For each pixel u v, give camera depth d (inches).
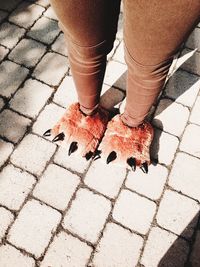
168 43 13.9
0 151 31.1
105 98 34.0
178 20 12.3
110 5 14.7
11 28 38.2
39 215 28.5
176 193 29.5
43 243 27.4
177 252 27.1
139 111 23.6
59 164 30.6
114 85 34.8
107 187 29.6
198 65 36.1
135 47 15.3
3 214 28.4
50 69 35.6
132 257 27.0
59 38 37.7
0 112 33.0
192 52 36.9
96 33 16.0
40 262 26.7
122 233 27.8
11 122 32.6
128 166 28.3
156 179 30.0
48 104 33.6
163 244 27.4
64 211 28.7
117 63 36.1
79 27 15.1
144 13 12.5
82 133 28.6
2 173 30.1
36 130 32.2
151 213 28.7
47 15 39.2
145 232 27.9
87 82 22.0
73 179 30.0
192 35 38.2
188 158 31.1
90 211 28.7
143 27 13.3
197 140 32.0
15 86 34.5
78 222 28.2
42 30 38.1
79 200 29.1
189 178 30.2
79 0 13.4
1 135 31.8
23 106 33.4
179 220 28.4
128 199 29.2
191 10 11.7
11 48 36.9
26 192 29.4
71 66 21.1
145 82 18.8
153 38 13.7
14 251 27.0
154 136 32.0
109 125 29.5
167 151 31.3
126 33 15.1
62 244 27.4
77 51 18.3
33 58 36.3
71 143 28.6
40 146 31.3
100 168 30.4
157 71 17.3
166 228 28.0
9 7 39.6
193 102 33.9
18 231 27.8
